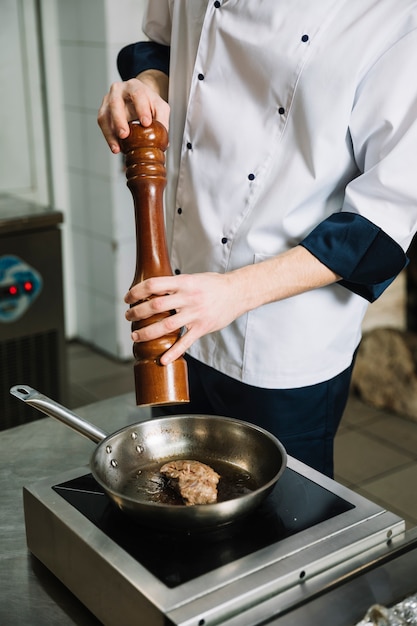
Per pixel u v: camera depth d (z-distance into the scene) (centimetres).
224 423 99
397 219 111
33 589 90
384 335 315
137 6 323
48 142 361
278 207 122
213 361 135
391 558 86
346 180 123
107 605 82
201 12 127
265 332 128
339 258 110
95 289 369
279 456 92
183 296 94
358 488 260
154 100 111
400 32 109
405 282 330
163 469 93
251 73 120
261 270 106
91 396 330
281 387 131
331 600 79
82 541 84
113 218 344
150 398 92
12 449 124
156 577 78
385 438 294
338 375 136
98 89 333
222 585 77
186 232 136
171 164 139
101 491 93
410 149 108
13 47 342
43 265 266
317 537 85
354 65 111
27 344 270
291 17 115
